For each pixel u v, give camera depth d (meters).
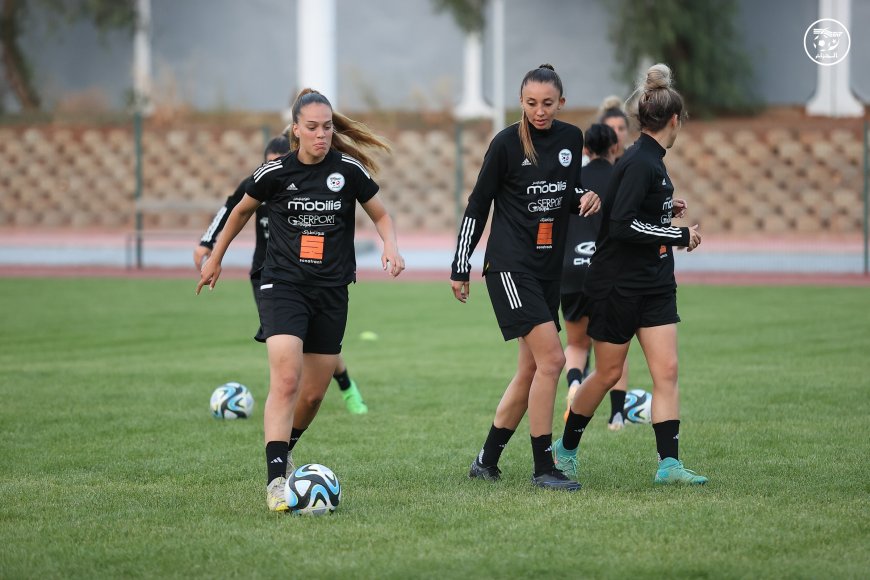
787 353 39.09
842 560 16.80
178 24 122.00
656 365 22.06
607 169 27.94
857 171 94.69
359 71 115.12
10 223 106.94
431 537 18.22
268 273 21.11
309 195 20.81
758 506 19.88
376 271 73.00
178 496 21.19
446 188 102.06
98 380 34.97
